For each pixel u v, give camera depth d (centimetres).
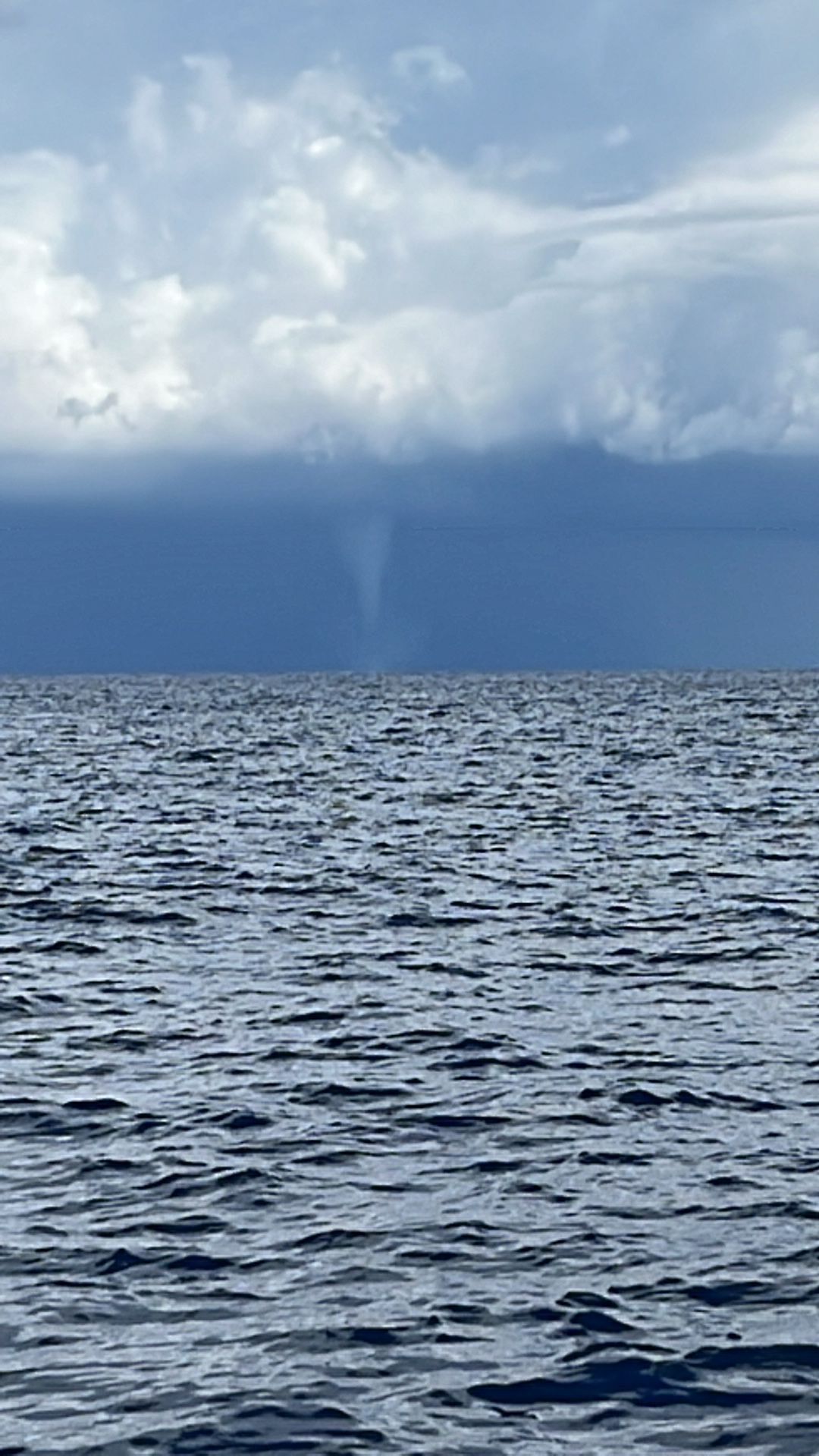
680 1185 2397
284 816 7069
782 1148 2559
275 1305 2003
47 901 4841
